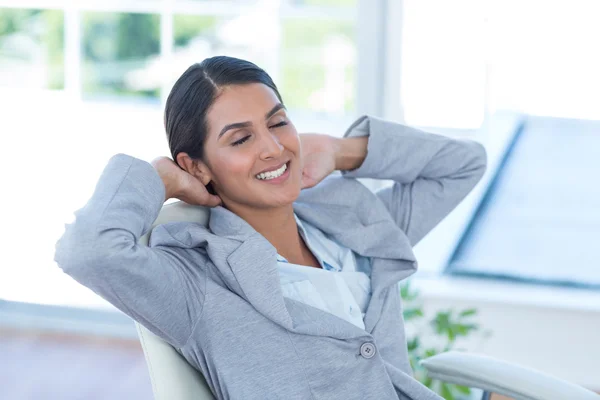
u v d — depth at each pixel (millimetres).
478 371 1673
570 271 4082
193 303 1518
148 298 1418
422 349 2943
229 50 7320
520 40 7441
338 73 6508
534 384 1608
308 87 10141
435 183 1966
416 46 3598
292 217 1753
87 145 5160
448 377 1719
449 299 3568
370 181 3549
